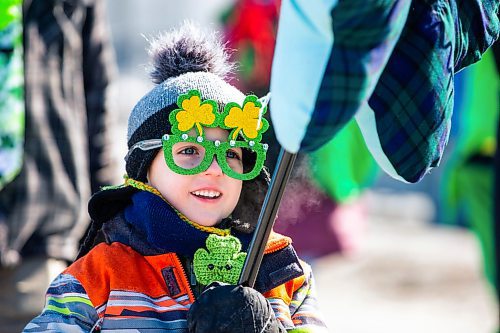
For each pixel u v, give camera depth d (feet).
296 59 11.94
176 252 15.23
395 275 43.68
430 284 42.42
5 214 20.04
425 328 36.45
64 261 20.62
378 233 51.37
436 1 13.66
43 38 20.43
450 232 52.60
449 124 13.98
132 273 15.02
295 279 15.97
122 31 70.33
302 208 33.47
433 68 13.43
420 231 52.39
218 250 15.17
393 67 13.33
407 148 13.46
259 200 16.12
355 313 38.24
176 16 69.77
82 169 20.80
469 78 29.22
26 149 20.16
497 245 25.48
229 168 15.19
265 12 34.94
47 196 20.22
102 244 15.43
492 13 15.08
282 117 12.01
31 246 20.20
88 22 21.56
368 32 11.87
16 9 19.67
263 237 13.71
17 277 20.12
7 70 19.81
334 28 11.75
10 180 19.97
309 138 11.97
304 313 15.74
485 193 28.86
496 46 21.72
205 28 17.63
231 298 13.79
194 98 15.10
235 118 15.17
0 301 20.15
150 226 15.06
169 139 15.06
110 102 22.07
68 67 20.84
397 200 56.59
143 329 14.66
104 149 21.94
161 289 15.06
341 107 11.86
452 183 29.76
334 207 34.45
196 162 15.21
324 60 11.83
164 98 15.33
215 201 15.30
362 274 43.65
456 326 36.76
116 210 15.81
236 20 35.29
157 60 16.07
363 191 33.94
